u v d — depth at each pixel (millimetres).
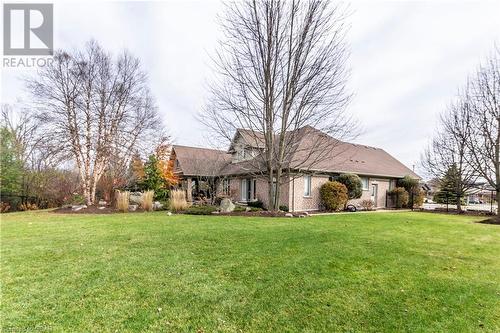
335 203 16984
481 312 3551
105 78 18500
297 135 13188
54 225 8852
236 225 8906
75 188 19828
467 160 16156
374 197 21328
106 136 18203
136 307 3406
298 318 3293
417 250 6309
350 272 4762
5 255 5285
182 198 14523
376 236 7676
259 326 3105
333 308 3543
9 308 3270
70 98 17266
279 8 11391
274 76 11914
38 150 17609
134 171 20281
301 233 7656
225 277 4426
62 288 3854
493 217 14133
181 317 3225
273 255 5570
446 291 4133
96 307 3369
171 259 5234
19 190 18266
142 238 6891
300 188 16781
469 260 5703
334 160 19797
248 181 19859
